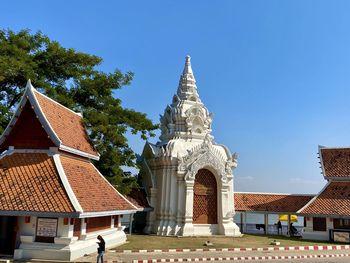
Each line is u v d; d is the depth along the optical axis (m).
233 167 35.41
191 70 39.94
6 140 21.48
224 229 32.28
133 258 19.72
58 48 30.83
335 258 22.47
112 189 25.02
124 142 29.12
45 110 21.56
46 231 18.50
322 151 37.25
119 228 26.53
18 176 19.81
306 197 37.12
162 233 31.66
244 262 20.02
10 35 29.69
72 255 18.14
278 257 21.81
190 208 31.84
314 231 32.44
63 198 18.52
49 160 20.62
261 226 39.00
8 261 17.56
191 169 32.53
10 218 19.59
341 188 34.12
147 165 35.19
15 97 29.17
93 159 25.95
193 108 36.94
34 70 29.73
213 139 36.81
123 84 32.25
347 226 31.23
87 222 20.67
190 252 22.75
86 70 32.25
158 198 33.62
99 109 31.62
